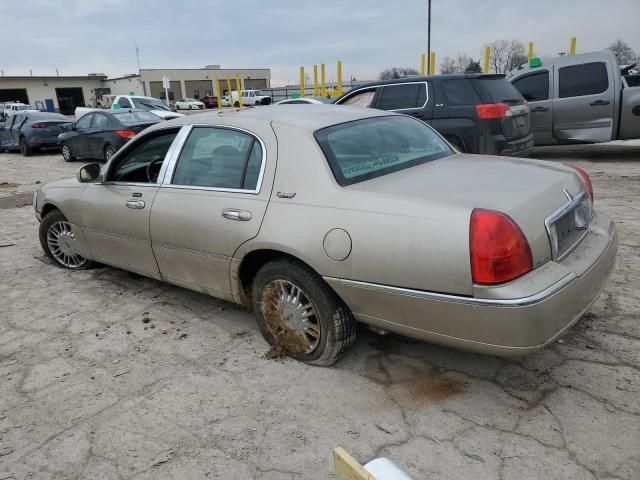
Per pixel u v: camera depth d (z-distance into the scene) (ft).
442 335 8.75
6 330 13.52
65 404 10.21
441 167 11.07
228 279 11.69
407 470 8.00
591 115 31.83
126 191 13.91
